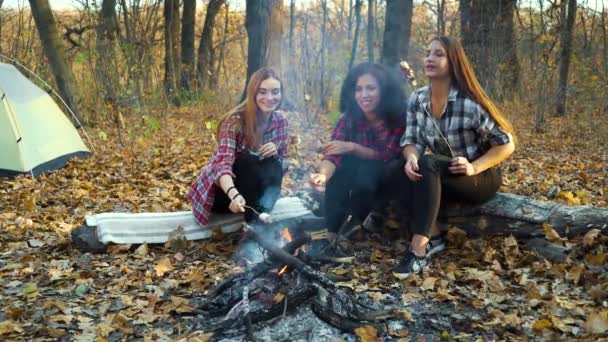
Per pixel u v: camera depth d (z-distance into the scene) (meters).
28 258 3.99
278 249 3.16
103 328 2.96
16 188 6.25
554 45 13.11
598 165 7.59
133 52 12.83
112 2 14.06
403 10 10.15
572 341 2.78
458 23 15.61
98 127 10.84
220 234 4.26
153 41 16.94
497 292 3.36
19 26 15.04
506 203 4.06
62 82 10.88
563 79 13.66
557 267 3.57
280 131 4.28
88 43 11.60
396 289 3.46
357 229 4.28
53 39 10.84
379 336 2.88
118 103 10.91
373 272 3.71
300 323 2.95
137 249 4.09
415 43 14.38
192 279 3.58
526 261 3.73
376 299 3.30
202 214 4.20
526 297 3.28
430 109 3.90
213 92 15.34
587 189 6.00
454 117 3.82
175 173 7.11
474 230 4.09
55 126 7.73
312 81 12.35
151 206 5.33
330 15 26.12
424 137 3.95
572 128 11.82
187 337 2.86
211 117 12.11
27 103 7.37
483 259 3.79
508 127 3.83
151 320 3.09
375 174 4.08
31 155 7.05
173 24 18.23
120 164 7.77
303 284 3.06
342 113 4.21
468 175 3.72
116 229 4.19
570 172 7.22
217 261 3.97
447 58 3.76
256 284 3.15
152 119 10.62
